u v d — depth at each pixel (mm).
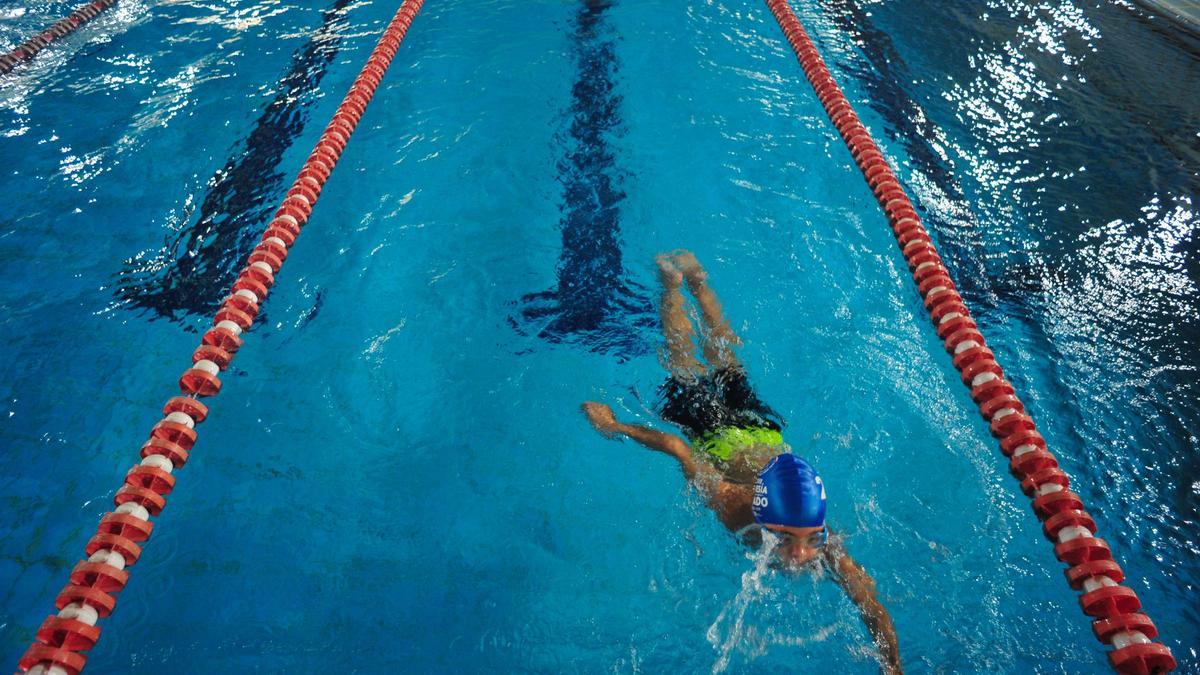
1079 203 3574
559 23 5098
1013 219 3500
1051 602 2084
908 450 2490
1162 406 2656
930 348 2879
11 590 2170
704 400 2564
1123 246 3334
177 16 5340
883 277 3184
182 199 3664
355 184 3711
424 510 2361
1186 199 3580
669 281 3086
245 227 3473
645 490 2373
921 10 5312
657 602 2102
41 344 2939
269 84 4516
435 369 2795
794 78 4559
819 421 2570
